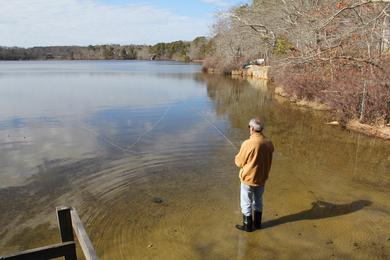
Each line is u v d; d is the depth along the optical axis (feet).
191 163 29.78
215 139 38.19
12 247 17.46
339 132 41.73
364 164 29.58
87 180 26.20
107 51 508.12
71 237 12.52
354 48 47.70
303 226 18.89
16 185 25.54
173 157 31.53
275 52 92.73
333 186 24.54
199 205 21.56
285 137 39.22
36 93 83.92
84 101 69.56
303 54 58.54
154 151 33.58
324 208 21.03
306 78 64.18
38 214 20.90
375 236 17.94
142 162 30.22
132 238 17.87
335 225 19.01
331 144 36.19
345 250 16.69
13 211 21.34
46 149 34.94
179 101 69.92
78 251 16.58
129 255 16.38
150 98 74.33
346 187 24.43
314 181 25.44
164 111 57.62
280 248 16.85
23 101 69.77
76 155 32.68
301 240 17.51
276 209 20.84
